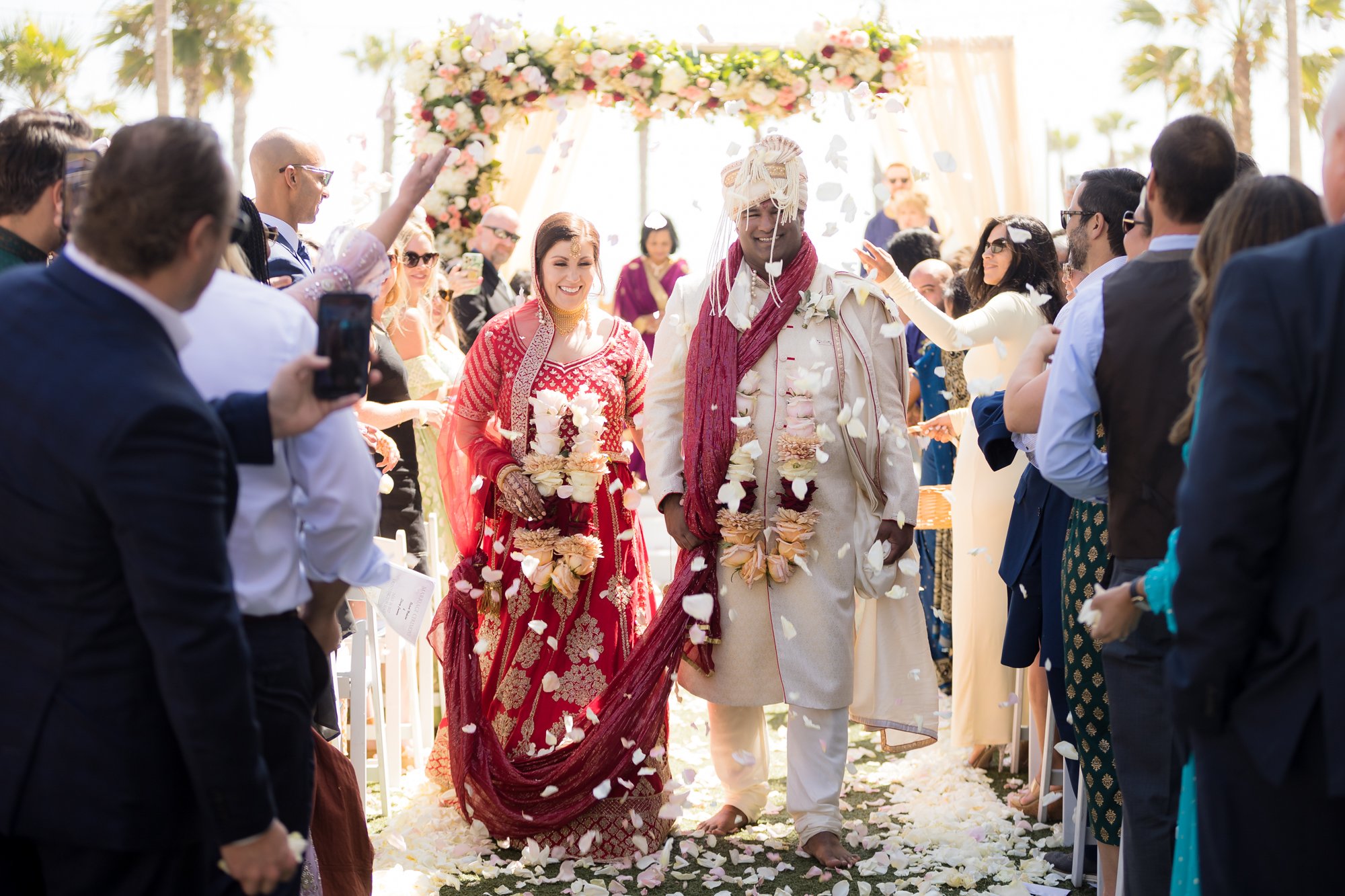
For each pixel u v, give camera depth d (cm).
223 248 168
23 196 226
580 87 626
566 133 732
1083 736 271
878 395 339
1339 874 159
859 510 339
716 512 334
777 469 335
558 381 356
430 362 462
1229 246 196
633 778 340
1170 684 168
